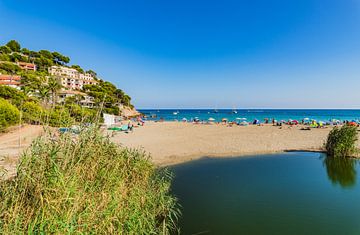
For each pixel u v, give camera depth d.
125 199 5.84
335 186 11.29
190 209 8.53
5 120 16.61
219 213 8.24
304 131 32.00
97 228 4.15
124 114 74.69
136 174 7.59
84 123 5.55
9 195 3.71
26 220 3.48
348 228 7.21
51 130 4.74
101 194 4.82
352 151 17.56
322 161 16.55
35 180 3.91
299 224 7.50
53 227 3.41
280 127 38.59
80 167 4.66
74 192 3.97
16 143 13.05
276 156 18.06
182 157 17.19
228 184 11.46
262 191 10.45
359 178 12.62
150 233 5.88
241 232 6.97
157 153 17.80
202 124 48.22
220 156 17.92
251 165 15.34
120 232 4.64
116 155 7.16
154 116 97.75
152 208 7.10
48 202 3.48
